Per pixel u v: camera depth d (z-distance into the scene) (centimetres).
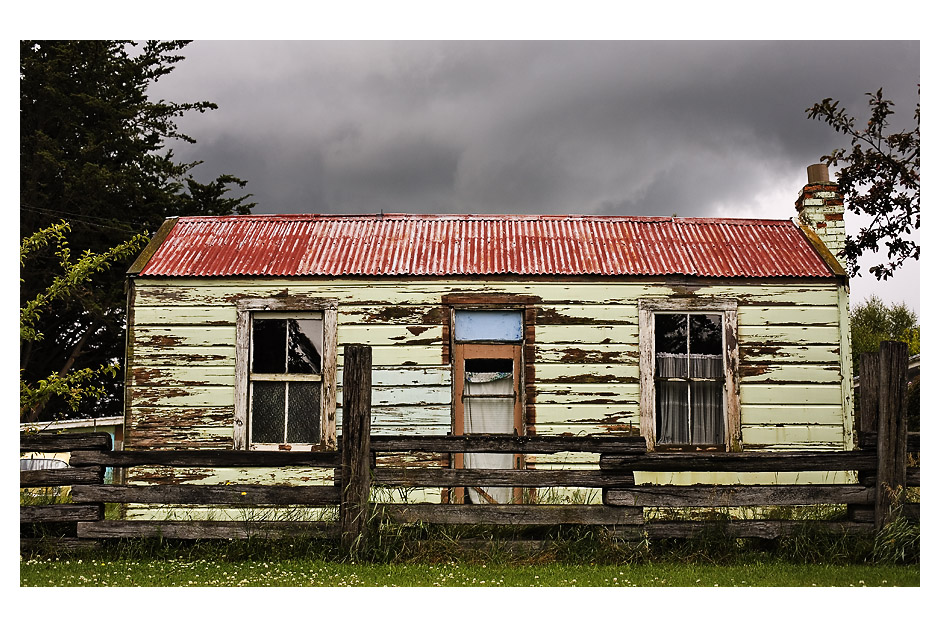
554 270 1072
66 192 2530
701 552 784
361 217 1235
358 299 1068
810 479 1048
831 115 1263
